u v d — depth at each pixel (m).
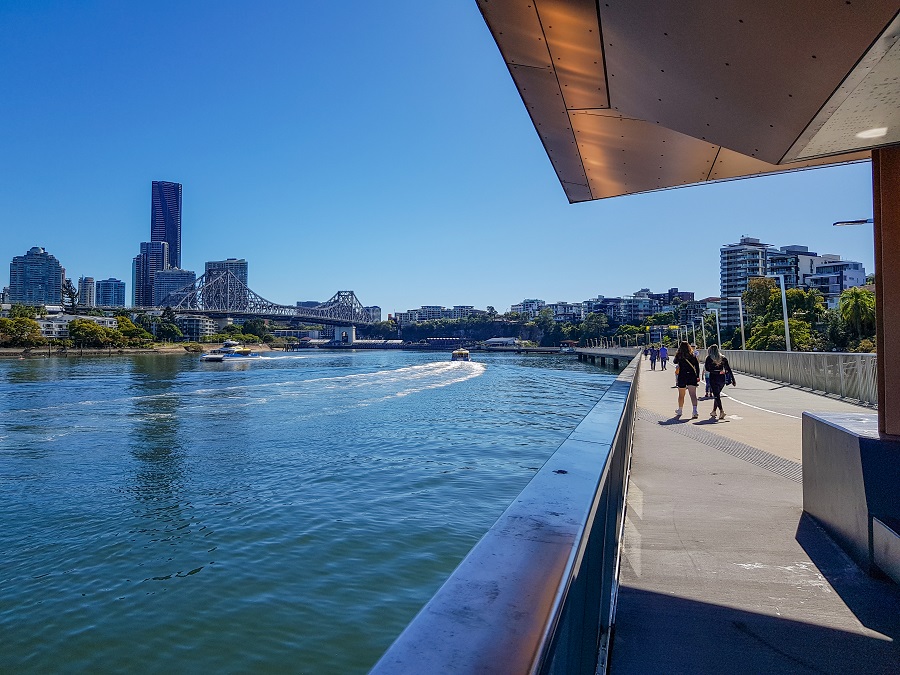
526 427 30.22
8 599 10.05
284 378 66.44
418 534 13.26
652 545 4.43
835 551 4.19
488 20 3.42
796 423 12.07
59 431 28.02
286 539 12.93
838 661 2.68
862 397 15.75
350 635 8.90
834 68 2.40
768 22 2.28
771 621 3.10
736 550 4.29
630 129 4.45
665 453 8.59
